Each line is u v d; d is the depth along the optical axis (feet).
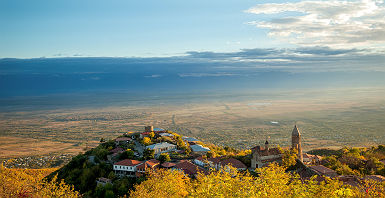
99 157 509.35
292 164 383.24
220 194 180.45
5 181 222.69
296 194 180.24
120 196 365.40
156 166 444.55
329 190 199.31
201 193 192.03
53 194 233.55
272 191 183.01
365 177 350.23
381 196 219.82
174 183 271.90
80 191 414.21
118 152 527.40
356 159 476.95
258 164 422.41
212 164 450.71
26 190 223.92
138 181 389.39
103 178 419.13
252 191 177.68
